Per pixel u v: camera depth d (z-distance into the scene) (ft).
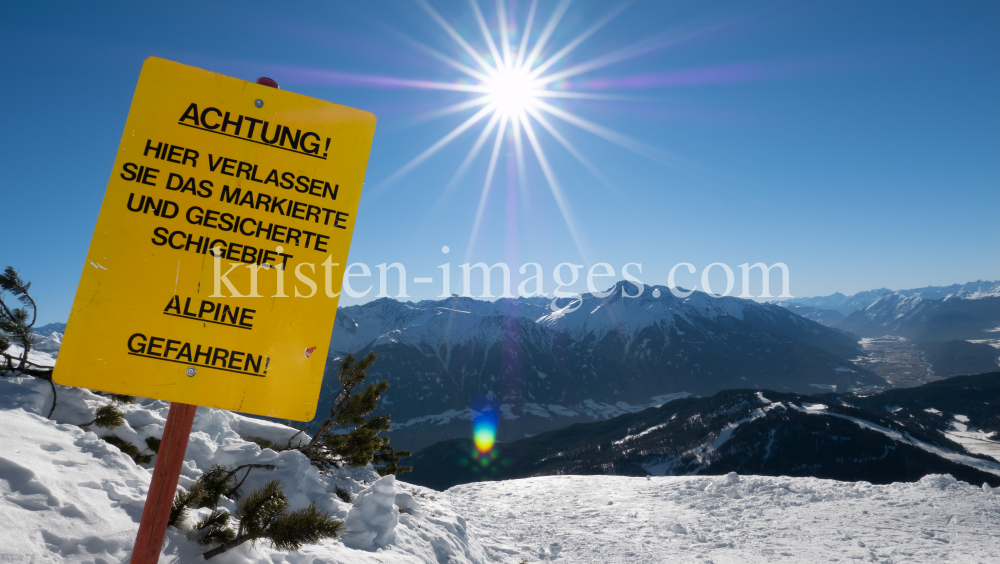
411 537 23.48
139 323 6.69
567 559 33.19
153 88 6.99
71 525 9.78
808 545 34.63
